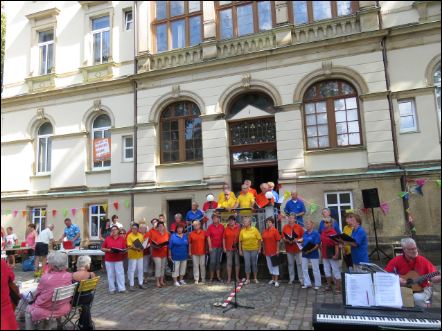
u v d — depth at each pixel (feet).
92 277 20.79
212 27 42.60
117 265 28.60
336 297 24.71
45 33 53.26
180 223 32.19
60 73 50.34
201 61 42.37
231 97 41.14
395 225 33.50
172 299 25.84
